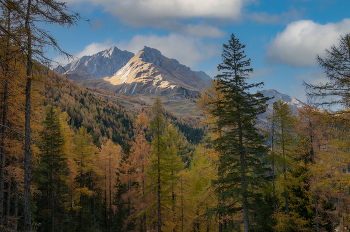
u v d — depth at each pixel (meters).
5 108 13.17
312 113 10.71
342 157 10.95
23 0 8.02
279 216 17.52
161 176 22.03
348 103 9.53
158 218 21.48
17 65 10.43
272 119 18.66
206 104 19.31
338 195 13.59
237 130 16.06
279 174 17.61
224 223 18.66
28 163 11.56
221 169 16.73
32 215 21.88
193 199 22.36
